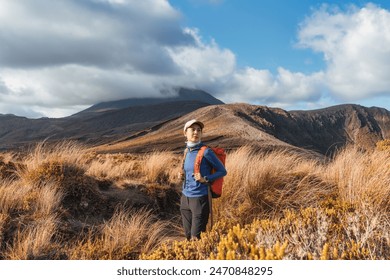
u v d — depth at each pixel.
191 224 4.38
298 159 6.98
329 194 5.29
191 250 3.11
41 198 5.43
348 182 5.18
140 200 6.56
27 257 3.96
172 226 5.88
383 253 2.75
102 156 11.49
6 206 5.02
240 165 6.25
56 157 6.63
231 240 2.58
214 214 5.20
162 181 7.65
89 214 5.73
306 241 2.74
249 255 2.46
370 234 2.83
